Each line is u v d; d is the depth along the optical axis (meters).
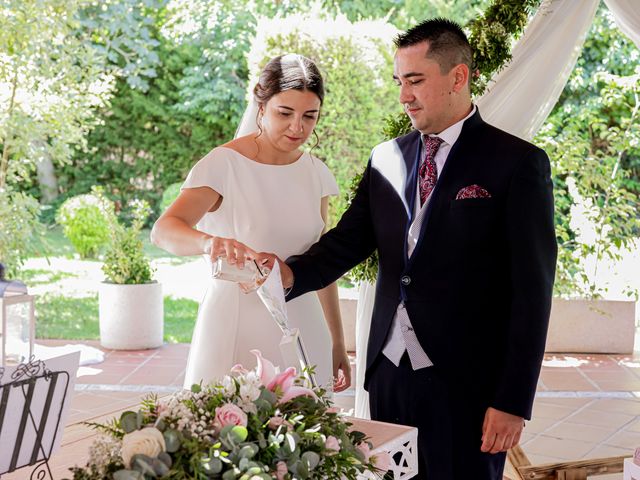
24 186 14.60
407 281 2.59
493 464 2.61
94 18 13.30
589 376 6.23
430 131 2.61
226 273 2.25
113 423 1.73
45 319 8.23
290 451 1.62
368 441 1.99
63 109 7.63
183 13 13.52
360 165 8.25
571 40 3.91
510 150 2.52
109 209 7.18
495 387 2.54
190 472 1.53
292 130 2.58
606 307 6.96
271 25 8.09
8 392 1.62
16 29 7.10
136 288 6.88
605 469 3.25
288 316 2.71
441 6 12.74
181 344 7.17
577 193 7.19
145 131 14.82
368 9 13.10
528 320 2.44
